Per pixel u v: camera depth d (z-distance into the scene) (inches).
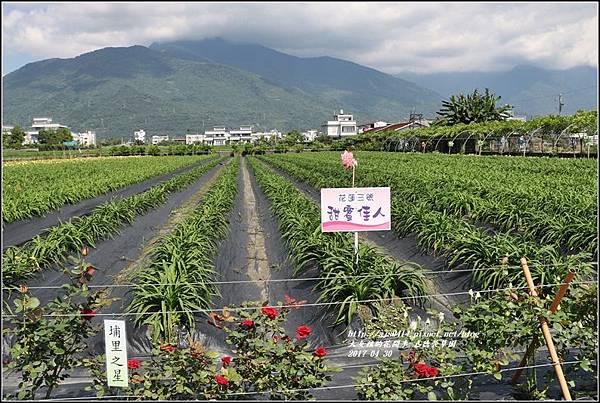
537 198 485.1
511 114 2753.4
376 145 2819.9
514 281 302.4
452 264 373.1
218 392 184.4
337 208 306.2
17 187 749.3
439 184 666.2
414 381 197.0
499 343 194.7
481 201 511.5
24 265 355.6
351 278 300.4
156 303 284.2
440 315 209.3
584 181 636.7
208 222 488.7
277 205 613.9
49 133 3122.5
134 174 1141.1
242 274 423.8
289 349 188.1
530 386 204.7
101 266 429.4
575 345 204.4
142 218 634.8
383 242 498.9
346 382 227.8
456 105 2659.9
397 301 300.2
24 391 195.0
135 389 188.9
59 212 654.5
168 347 187.0
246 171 1652.3
